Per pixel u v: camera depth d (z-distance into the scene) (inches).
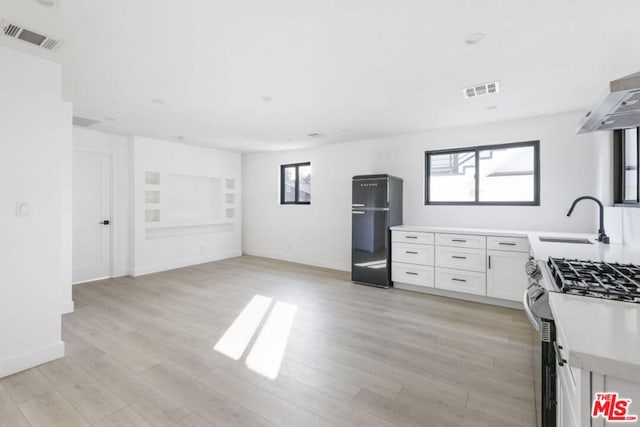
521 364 91.7
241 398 75.9
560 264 59.5
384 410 71.6
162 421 67.7
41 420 68.0
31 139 90.4
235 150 254.8
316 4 67.7
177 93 122.6
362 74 103.9
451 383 82.3
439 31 78.0
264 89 118.0
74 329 116.4
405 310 137.4
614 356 24.6
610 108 53.2
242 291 166.4
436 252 157.2
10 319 86.4
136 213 201.5
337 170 221.6
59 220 95.9
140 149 202.7
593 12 69.4
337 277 197.9
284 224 252.5
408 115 150.2
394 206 180.1
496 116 150.8
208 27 76.7
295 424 67.1
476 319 126.9
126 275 201.2
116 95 125.2
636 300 38.7
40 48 87.0
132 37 81.3
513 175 163.5
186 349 101.0
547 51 87.6
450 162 181.9
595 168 138.7
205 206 249.6
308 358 95.4
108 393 77.7
